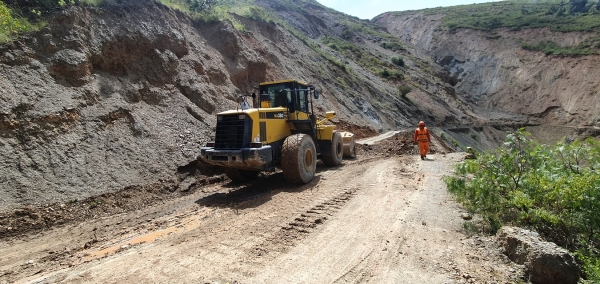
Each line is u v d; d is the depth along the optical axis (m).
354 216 5.37
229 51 16.28
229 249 4.24
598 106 41.47
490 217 4.87
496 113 49.41
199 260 3.95
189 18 15.87
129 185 7.69
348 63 42.75
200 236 4.80
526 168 5.51
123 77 10.41
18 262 4.37
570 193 4.38
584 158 5.55
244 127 7.20
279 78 20.03
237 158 6.98
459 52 63.50
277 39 26.67
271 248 4.22
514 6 80.00
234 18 23.08
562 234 4.43
